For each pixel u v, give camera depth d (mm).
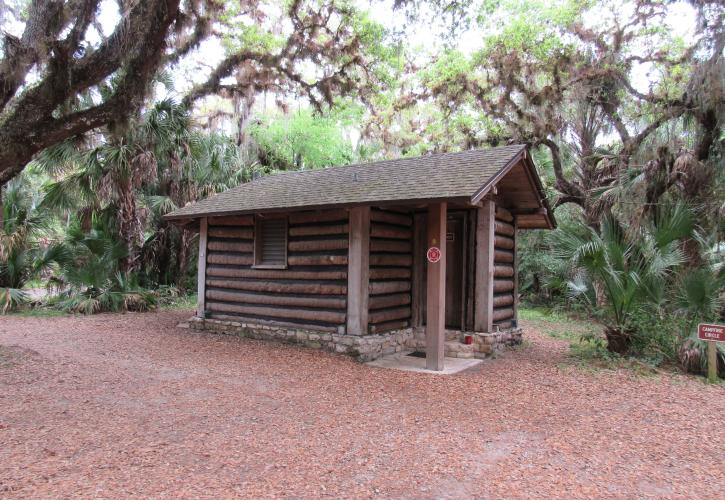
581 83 13773
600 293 9094
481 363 8016
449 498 3396
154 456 3977
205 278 10531
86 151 12328
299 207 8289
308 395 5871
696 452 4367
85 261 13539
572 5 13922
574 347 9211
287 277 9148
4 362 6961
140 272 15984
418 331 9297
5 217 13641
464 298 8914
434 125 19828
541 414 5367
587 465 4023
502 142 16609
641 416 5367
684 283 7719
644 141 12562
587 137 14906
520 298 17078
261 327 9438
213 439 4383
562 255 8938
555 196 15508
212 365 7355
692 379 7043
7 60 6406
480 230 8711
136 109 8242
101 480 3516
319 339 8586
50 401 5391
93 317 12391
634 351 8109
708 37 11039
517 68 14711
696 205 10602
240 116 17531
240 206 9555
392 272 8875
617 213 11516
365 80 15898
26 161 7031
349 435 4570
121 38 6953
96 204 13156
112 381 6297
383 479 3662
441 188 7242
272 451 4141
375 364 7828
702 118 11602
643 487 3641
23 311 13094
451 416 5227
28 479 3490
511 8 15047
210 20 10141
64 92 6797
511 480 3701
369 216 8219
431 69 17781
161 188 15477
